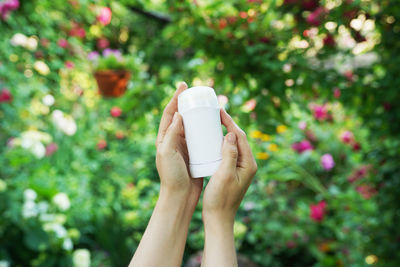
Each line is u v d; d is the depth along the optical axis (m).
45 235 2.77
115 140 4.02
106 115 3.98
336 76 2.25
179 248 0.67
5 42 3.28
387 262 2.64
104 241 3.33
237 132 0.71
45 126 3.72
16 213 2.71
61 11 3.53
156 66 3.22
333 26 2.17
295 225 3.34
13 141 3.21
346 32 2.24
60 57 3.64
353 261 2.96
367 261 2.90
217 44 2.32
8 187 2.99
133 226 3.40
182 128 0.74
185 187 0.69
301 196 3.73
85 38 4.05
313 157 3.50
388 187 2.58
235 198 0.68
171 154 0.68
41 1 3.23
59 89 3.80
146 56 3.27
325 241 3.35
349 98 2.28
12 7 3.02
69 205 3.05
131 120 2.52
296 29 2.24
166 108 0.77
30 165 3.32
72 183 3.37
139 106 2.47
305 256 3.58
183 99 0.74
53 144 3.29
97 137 3.84
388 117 2.34
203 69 2.49
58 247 2.82
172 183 0.68
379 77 2.31
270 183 3.48
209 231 0.67
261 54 2.23
